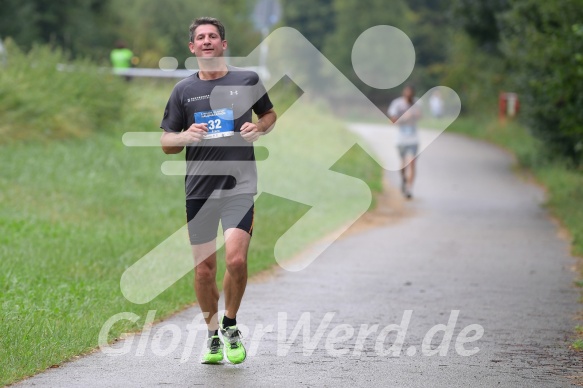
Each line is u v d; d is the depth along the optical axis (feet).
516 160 242.58
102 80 192.24
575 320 75.66
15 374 54.80
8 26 297.74
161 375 56.54
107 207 130.62
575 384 55.88
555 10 142.31
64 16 319.88
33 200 127.34
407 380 56.18
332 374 57.36
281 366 59.26
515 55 195.72
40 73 182.50
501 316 76.74
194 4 353.92
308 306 79.46
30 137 164.86
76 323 68.08
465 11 262.26
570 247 118.73
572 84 134.31
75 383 54.19
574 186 172.55
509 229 136.36
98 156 162.50
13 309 69.72
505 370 59.11
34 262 89.97
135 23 338.75
